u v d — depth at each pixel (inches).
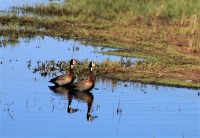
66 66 1569.9
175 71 1566.2
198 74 1546.5
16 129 1003.9
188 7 2544.3
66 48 1873.8
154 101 1227.9
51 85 1353.3
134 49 1888.5
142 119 1092.5
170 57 1781.5
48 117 1085.1
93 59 1697.8
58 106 1164.5
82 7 2699.3
